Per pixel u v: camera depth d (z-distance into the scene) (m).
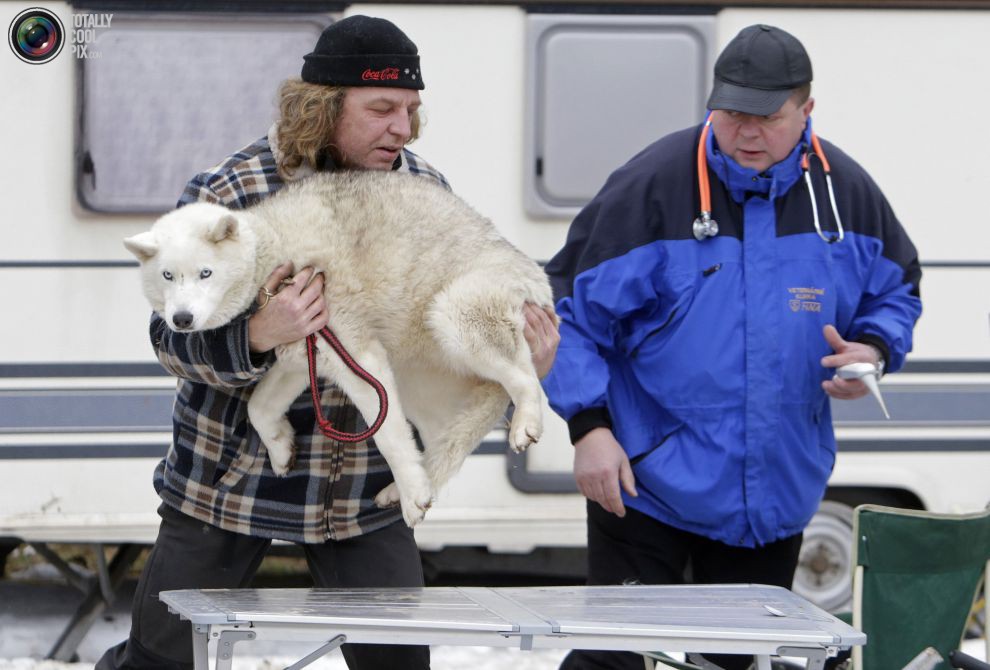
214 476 6.15
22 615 11.41
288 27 9.97
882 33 10.35
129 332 10.10
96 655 10.50
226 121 10.01
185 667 6.27
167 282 5.57
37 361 10.08
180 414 6.22
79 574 10.57
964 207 10.50
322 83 6.08
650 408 7.16
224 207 5.93
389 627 4.90
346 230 5.77
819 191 7.00
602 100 10.20
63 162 9.97
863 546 6.73
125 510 10.19
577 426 7.01
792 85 6.68
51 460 10.12
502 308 5.81
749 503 6.91
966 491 10.64
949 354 10.55
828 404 7.28
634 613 5.41
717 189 6.93
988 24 10.41
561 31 10.12
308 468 6.21
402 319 5.88
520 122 10.19
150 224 10.05
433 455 6.01
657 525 7.13
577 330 7.05
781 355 6.85
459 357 5.88
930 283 10.51
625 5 10.13
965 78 10.43
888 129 10.42
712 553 7.30
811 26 10.30
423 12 10.07
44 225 10.01
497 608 5.43
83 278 10.05
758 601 5.85
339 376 5.79
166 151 9.99
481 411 6.04
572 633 4.98
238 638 4.88
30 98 9.93
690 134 7.10
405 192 5.95
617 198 7.00
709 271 6.87
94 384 10.12
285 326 5.55
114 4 9.88
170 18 9.91
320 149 6.15
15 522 10.12
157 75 9.95
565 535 10.48
